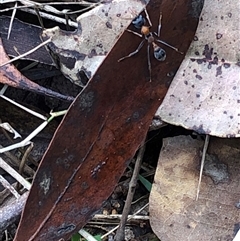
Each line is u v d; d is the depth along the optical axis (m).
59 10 0.28
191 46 0.25
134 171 0.27
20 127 0.28
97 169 0.24
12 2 0.28
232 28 0.25
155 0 0.23
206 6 0.25
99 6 0.25
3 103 0.28
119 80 0.23
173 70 0.24
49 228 0.24
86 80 0.26
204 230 0.25
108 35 0.25
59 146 0.23
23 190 0.27
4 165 0.26
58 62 0.26
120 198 0.28
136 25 0.23
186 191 0.26
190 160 0.26
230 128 0.25
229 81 0.25
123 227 0.26
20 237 0.24
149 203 0.26
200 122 0.25
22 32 0.27
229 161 0.26
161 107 0.25
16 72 0.26
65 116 0.23
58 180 0.24
